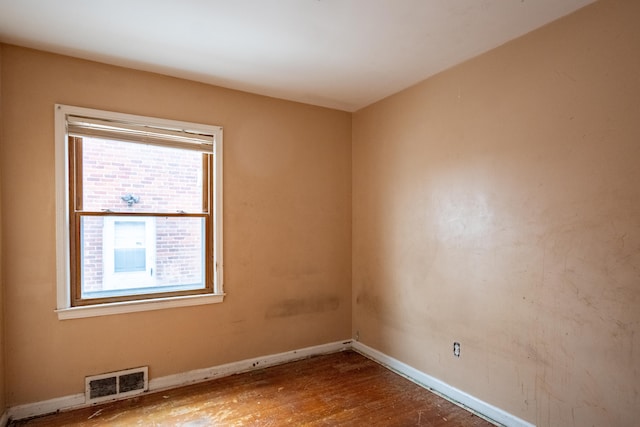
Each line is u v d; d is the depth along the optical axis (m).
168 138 3.10
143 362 2.96
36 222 2.61
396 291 3.48
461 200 2.85
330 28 2.37
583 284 2.12
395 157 3.50
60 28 2.35
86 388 2.75
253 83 3.28
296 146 3.74
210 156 3.32
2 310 2.49
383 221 3.65
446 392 2.93
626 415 1.94
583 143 2.12
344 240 4.04
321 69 2.99
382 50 2.67
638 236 1.91
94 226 2.86
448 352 2.94
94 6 2.11
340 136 4.02
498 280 2.57
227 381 3.19
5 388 2.51
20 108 2.57
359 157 4.00
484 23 2.30
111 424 2.51
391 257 3.54
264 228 3.54
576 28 2.15
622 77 1.96
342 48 2.64
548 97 2.29
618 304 1.98
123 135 2.91
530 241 2.38
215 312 3.28
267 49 2.65
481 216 2.69
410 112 3.33
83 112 2.74
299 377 3.29
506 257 2.52
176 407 2.74
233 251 3.37
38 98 2.62
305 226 3.78
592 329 2.08
